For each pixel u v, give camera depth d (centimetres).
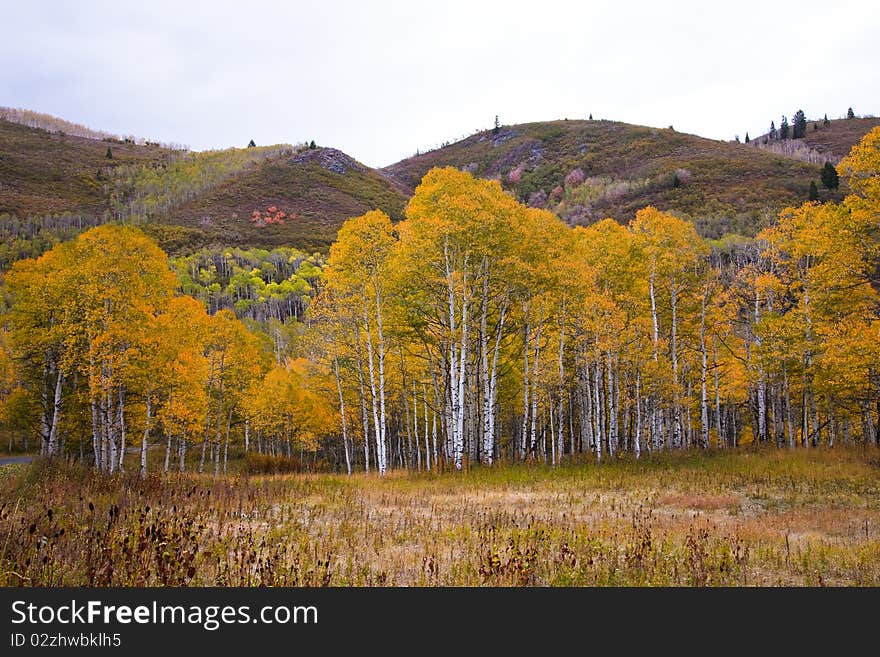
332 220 18400
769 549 875
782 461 1978
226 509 1129
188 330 2602
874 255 1736
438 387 2669
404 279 2083
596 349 2306
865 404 2464
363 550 877
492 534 927
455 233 1962
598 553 853
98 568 660
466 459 2052
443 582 723
